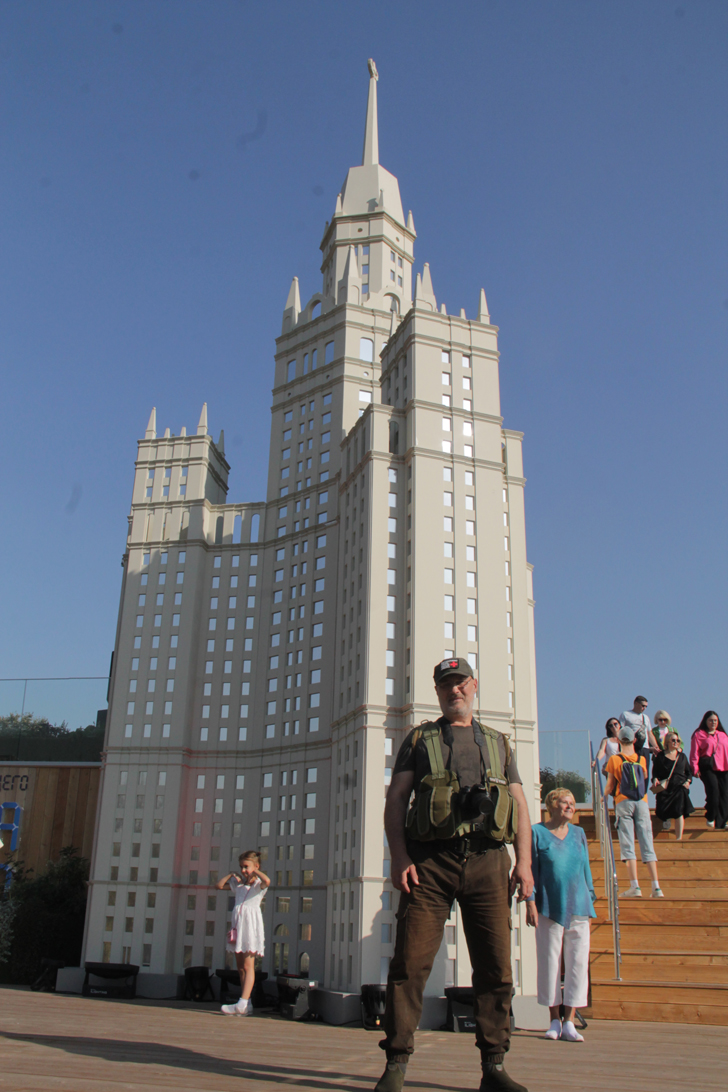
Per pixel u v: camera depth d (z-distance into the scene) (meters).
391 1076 6.27
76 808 55.84
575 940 11.38
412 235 58.62
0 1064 6.86
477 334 44.88
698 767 20.39
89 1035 9.17
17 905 48.47
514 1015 15.00
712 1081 7.34
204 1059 7.61
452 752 6.91
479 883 6.66
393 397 45.81
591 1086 6.92
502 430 47.44
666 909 16.23
